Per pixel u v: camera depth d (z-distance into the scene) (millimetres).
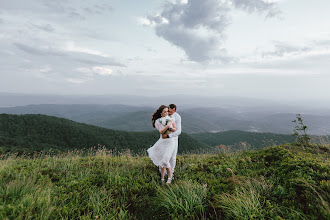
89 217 2773
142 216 3086
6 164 5359
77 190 3760
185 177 4387
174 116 4703
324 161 4238
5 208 2621
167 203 3172
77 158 6719
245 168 4855
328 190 2898
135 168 5418
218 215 2875
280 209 2812
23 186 3414
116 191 3725
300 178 3422
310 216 2516
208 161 5969
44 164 5762
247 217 2611
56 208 2926
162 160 4191
